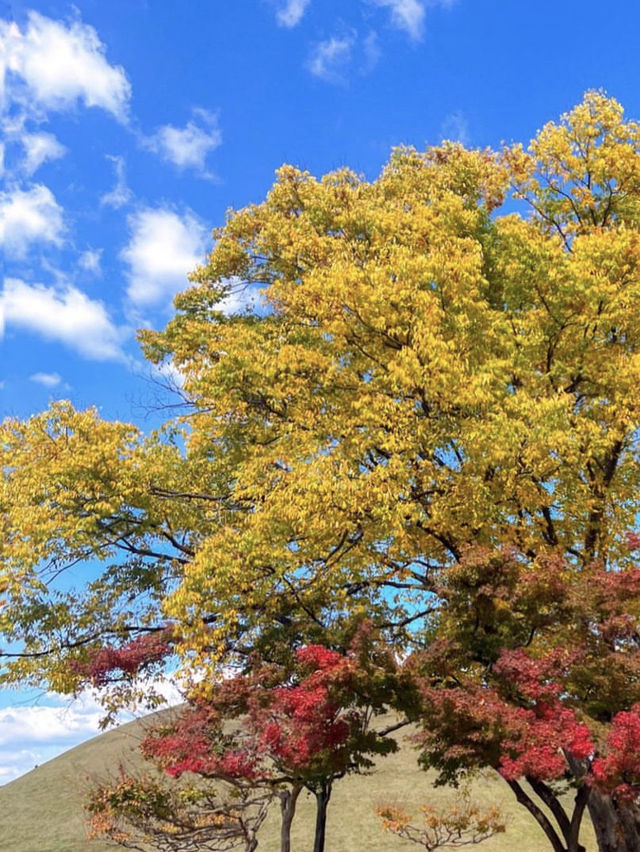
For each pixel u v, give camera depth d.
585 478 15.38
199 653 12.48
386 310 14.01
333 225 20.61
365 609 13.73
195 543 16.30
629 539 11.83
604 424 14.79
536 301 15.52
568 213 19.89
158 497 15.96
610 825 13.66
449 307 14.52
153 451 16.09
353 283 14.26
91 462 14.66
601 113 19.41
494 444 12.70
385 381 13.98
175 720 12.64
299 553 13.38
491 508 13.38
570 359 15.22
